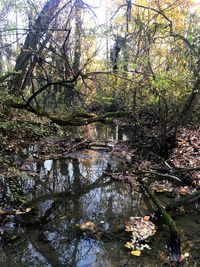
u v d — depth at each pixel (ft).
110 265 12.05
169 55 29.71
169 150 26.84
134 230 14.67
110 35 32.12
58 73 35.22
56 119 31.19
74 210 17.17
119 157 27.99
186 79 27.94
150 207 17.75
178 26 34.40
